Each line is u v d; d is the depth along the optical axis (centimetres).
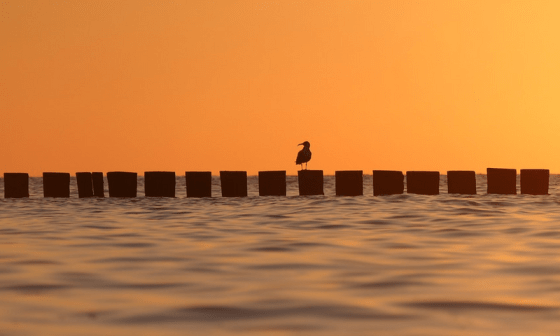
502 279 1080
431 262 1245
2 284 1046
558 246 1446
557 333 767
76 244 1500
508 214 2208
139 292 988
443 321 820
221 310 876
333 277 1101
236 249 1418
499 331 774
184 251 1390
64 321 825
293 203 2870
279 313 859
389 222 1973
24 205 2905
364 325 802
